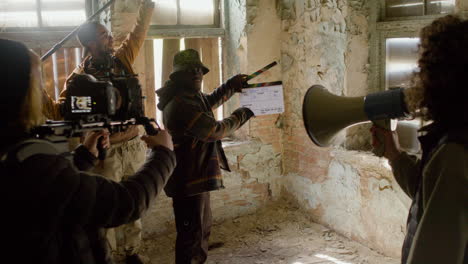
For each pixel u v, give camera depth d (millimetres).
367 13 3779
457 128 1141
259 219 4254
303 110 1638
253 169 4316
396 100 1401
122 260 3527
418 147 3486
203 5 4238
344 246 3711
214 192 4164
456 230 1051
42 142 1161
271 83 3154
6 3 3463
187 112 2740
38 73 1193
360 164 3613
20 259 1097
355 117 1494
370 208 3572
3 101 1106
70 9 3646
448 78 1121
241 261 3566
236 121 2945
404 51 3555
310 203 4195
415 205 1272
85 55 3061
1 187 1073
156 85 4074
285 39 4242
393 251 3430
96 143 1524
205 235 3117
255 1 4109
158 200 3920
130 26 3693
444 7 3229
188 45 4199
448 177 1077
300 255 3609
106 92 1539
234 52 4281
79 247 1206
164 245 3846
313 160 4102
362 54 3811
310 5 3920
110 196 1232
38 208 1085
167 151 1520
